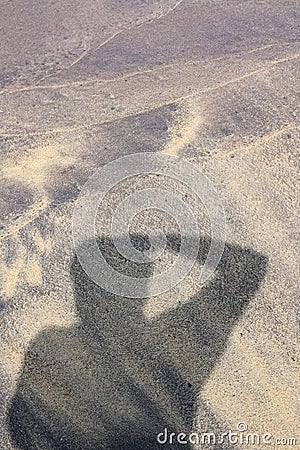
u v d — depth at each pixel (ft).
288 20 15.64
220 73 14.30
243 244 11.28
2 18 16.57
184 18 16.15
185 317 10.53
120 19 16.35
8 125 13.76
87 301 10.66
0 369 10.12
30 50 15.69
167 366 10.10
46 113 13.97
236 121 12.99
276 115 12.98
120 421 9.66
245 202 11.76
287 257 11.23
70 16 16.52
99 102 14.06
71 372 10.06
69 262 11.05
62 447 9.48
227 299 10.75
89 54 15.42
